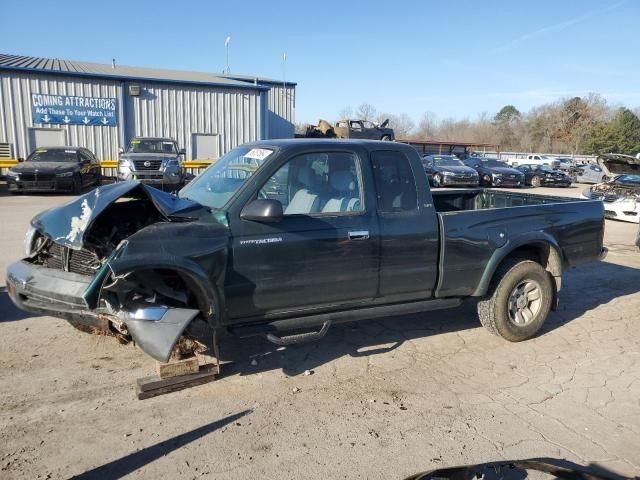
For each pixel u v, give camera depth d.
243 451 3.15
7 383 3.87
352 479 2.92
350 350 4.75
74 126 23.27
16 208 13.34
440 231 4.55
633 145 73.38
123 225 4.05
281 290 3.96
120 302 3.48
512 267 4.94
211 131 25.89
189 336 3.90
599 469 3.07
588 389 4.12
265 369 4.28
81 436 3.25
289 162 4.11
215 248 3.67
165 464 3.01
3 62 22.73
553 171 29.50
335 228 4.11
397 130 86.31
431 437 3.37
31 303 3.83
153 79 24.11
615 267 8.65
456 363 4.55
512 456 3.18
